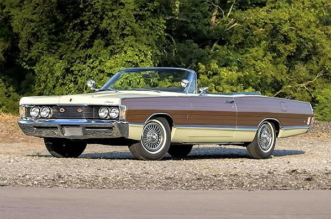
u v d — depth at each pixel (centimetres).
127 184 1105
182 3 4269
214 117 1570
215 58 4091
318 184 1162
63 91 3394
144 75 1600
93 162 1376
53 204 916
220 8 4466
